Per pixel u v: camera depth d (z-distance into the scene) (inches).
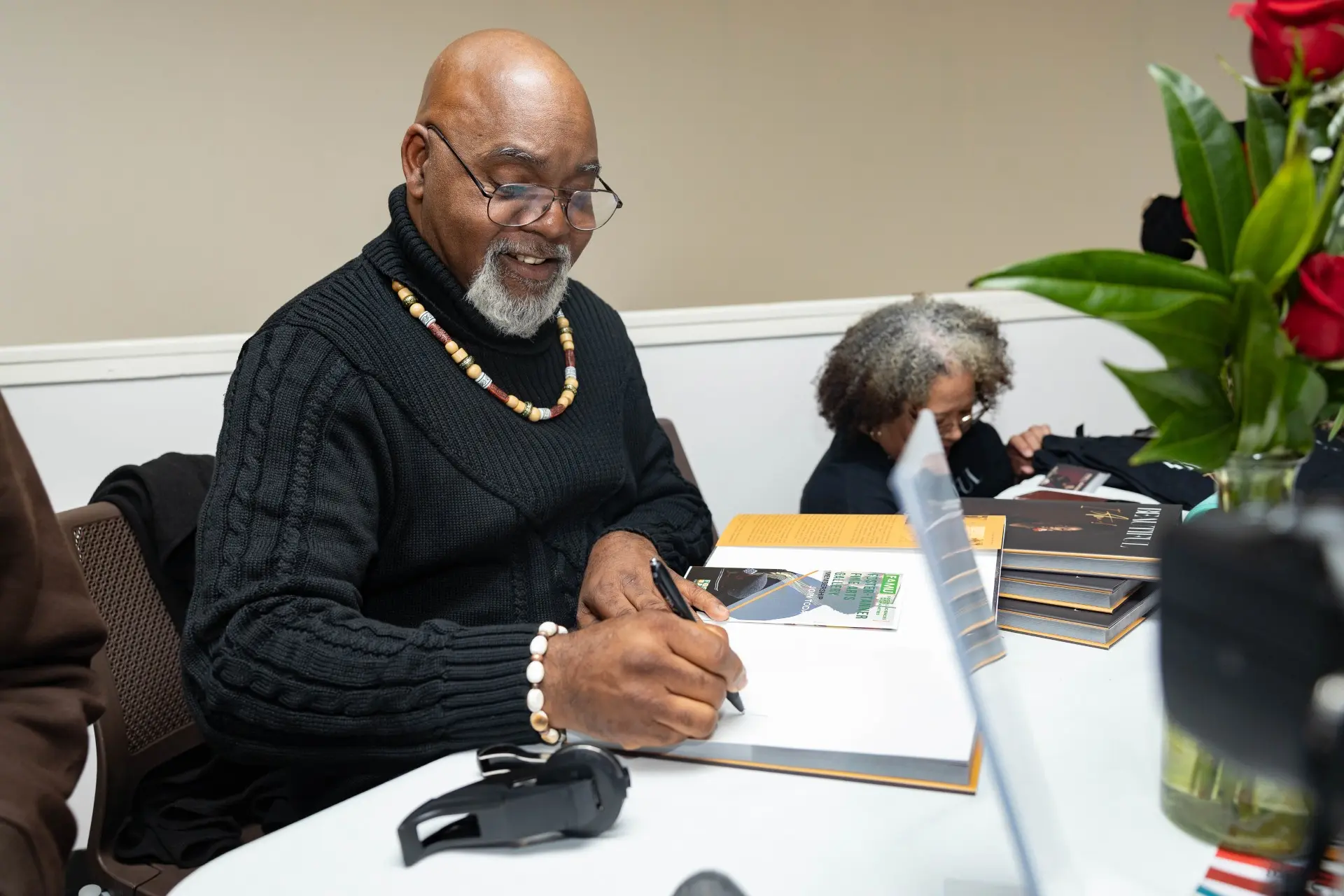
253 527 36.5
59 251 84.4
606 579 40.7
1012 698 20.8
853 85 107.5
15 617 31.8
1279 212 19.1
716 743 27.6
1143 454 20.5
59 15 80.7
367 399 41.0
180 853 42.4
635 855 23.7
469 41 43.9
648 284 105.5
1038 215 118.6
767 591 36.9
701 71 101.7
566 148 42.8
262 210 89.8
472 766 29.2
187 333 89.6
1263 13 20.7
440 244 44.6
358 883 23.5
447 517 42.6
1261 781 21.5
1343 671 13.9
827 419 67.5
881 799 25.6
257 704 33.0
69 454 66.4
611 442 49.2
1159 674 16.8
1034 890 20.0
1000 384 65.5
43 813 29.5
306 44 88.0
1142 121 119.0
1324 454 49.3
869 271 113.8
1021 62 112.7
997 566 36.1
